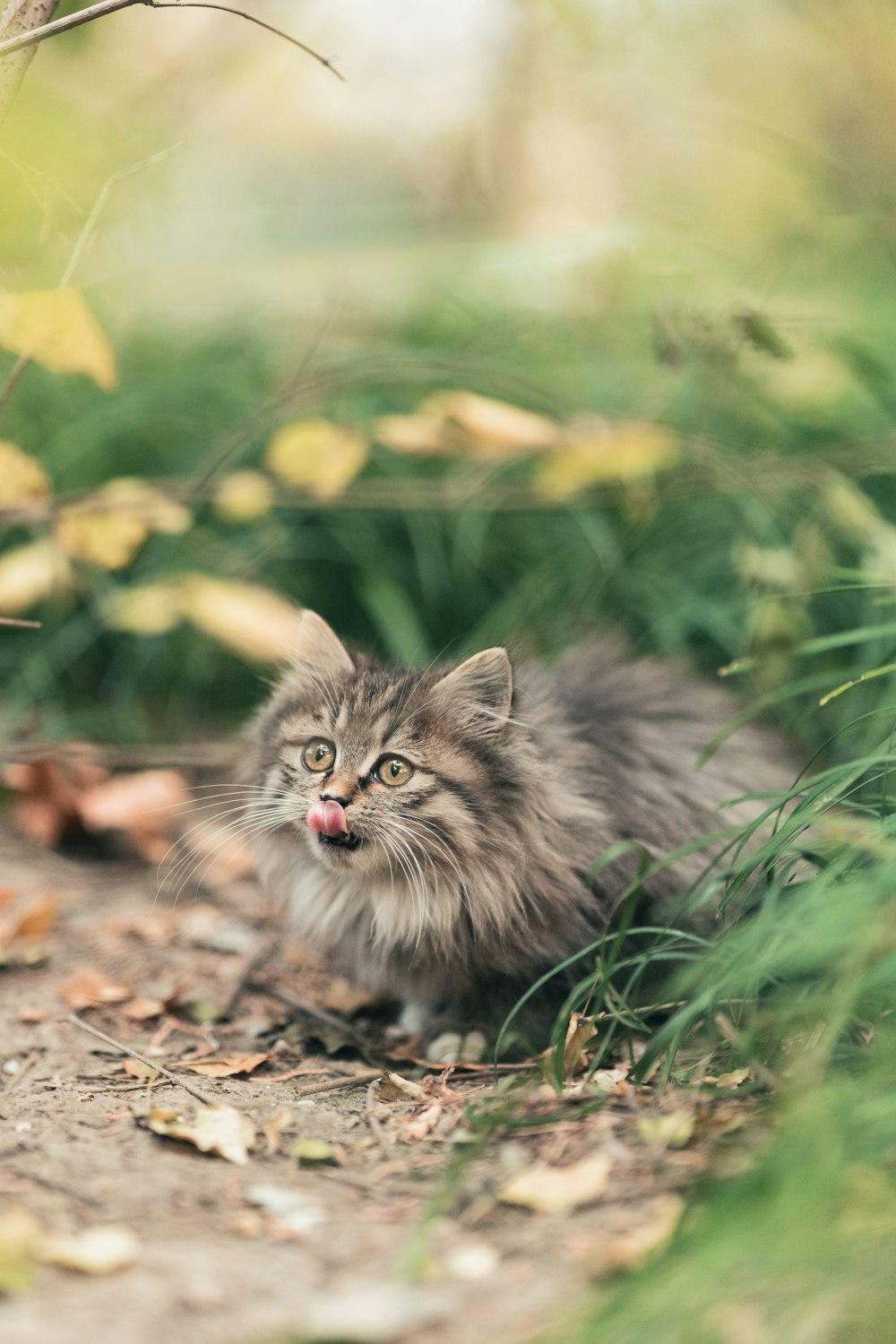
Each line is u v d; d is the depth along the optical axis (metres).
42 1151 3.77
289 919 5.37
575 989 4.20
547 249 8.52
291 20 11.77
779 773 5.53
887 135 12.90
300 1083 4.52
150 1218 3.37
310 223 12.66
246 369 8.88
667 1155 3.59
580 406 7.99
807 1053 3.72
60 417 8.34
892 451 6.77
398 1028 5.21
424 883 4.83
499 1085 4.29
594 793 5.06
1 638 8.05
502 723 4.93
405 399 8.28
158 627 7.19
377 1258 3.16
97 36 6.47
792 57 12.95
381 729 4.95
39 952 5.65
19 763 6.86
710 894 4.29
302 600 8.01
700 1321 2.63
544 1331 2.73
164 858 6.87
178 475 8.23
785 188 11.23
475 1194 3.48
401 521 8.03
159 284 9.65
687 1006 4.21
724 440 7.46
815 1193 2.85
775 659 5.49
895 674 5.85
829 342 7.50
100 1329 2.81
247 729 5.60
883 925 3.44
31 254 5.85
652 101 11.35
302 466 6.73
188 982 5.46
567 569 7.62
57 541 6.92
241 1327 2.83
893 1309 2.60
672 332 6.91
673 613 7.09
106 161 6.97
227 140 13.58
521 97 12.12
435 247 9.59
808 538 5.84
